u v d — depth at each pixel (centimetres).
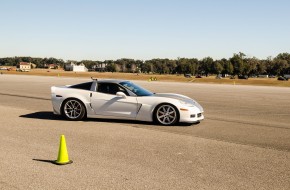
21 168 482
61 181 430
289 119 1051
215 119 1015
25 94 1877
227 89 3117
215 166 503
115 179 439
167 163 515
